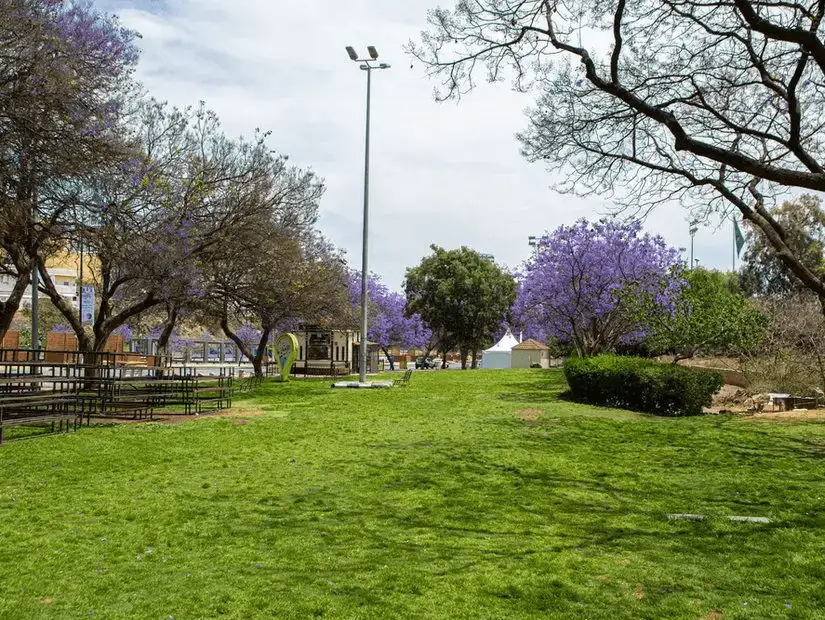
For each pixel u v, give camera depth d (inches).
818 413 641.6
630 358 771.4
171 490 284.0
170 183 703.1
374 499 271.9
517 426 535.8
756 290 1521.9
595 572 186.5
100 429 480.7
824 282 405.1
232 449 396.2
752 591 173.2
